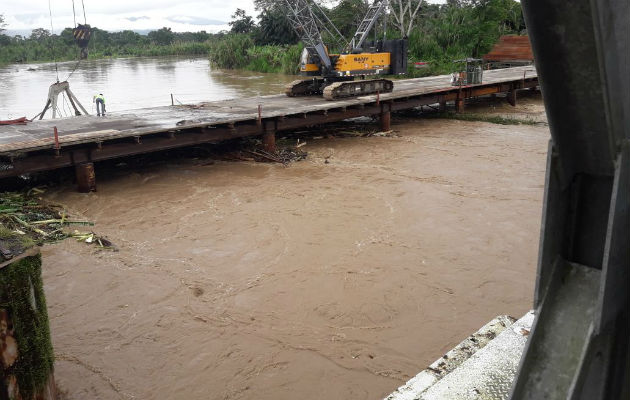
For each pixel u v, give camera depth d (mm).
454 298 7957
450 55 44750
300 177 14562
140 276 8758
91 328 7289
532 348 2082
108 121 15250
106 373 6344
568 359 2018
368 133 20281
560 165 1951
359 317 7465
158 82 45344
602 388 2084
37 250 4465
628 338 2062
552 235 2035
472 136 20109
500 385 3314
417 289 8203
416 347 6773
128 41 118312
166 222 11188
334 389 6020
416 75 41781
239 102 20016
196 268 9047
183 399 5910
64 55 93312
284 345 6832
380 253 9516
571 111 1837
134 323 7398
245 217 11445
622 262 1924
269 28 63812
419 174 14805
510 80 26094
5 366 4191
